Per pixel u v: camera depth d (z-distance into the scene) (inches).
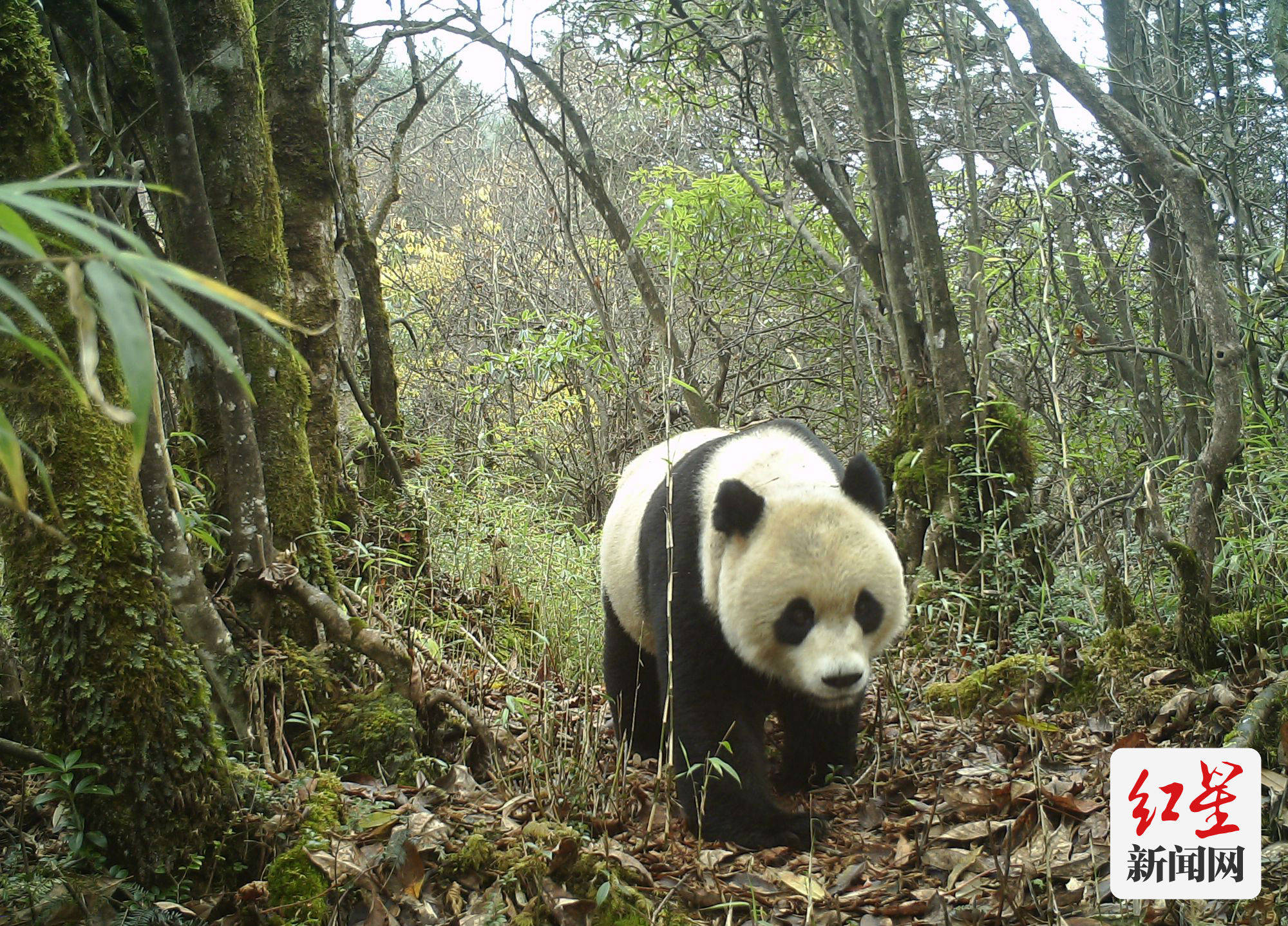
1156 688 85.8
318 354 103.1
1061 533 127.1
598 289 146.6
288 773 70.1
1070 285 131.6
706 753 75.4
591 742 81.2
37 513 58.3
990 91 157.1
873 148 125.4
